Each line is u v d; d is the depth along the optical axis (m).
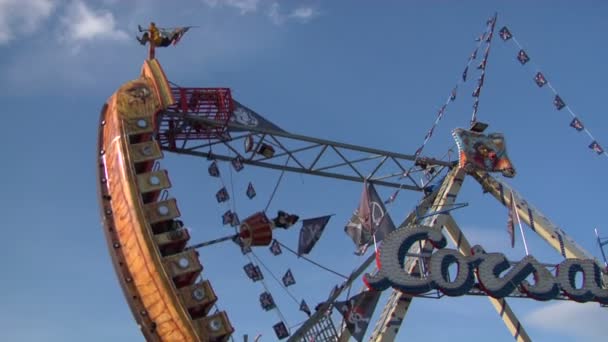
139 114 34.69
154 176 32.97
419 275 36.53
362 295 35.19
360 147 39.84
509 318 40.22
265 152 37.91
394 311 35.22
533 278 37.84
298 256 35.28
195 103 36.75
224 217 34.94
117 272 32.28
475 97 43.78
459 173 41.28
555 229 41.84
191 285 31.52
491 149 42.53
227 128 37.31
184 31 37.81
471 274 35.88
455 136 42.22
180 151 37.31
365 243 37.34
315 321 34.72
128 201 32.28
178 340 30.78
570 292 38.12
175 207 32.62
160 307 31.11
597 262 40.03
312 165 39.28
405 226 38.84
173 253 32.62
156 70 36.38
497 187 41.91
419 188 41.91
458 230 41.72
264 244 34.66
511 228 39.69
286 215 35.78
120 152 33.28
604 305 38.94
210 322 31.11
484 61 43.91
